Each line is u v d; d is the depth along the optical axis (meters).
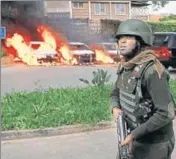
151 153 2.90
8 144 6.89
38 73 19.62
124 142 2.86
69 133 7.66
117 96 3.19
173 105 2.82
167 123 2.79
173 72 20.83
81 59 26.58
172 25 41.16
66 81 16.00
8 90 12.80
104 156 6.23
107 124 8.00
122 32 2.88
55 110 8.48
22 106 8.69
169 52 20.77
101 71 11.42
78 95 9.96
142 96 2.85
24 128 7.48
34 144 6.90
